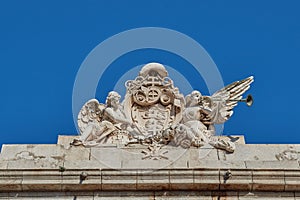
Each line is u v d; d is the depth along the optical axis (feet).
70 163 130.52
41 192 125.70
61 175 125.70
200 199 124.67
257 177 126.11
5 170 126.11
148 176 125.70
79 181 125.29
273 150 135.85
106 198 124.77
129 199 124.77
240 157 134.21
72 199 124.57
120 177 125.70
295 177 126.52
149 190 125.59
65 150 134.10
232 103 146.30
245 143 140.05
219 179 125.59
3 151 133.59
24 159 132.05
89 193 125.49
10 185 124.98
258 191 126.21
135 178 125.49
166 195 125.08
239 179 125.80
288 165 130.72
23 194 125.49
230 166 129.80
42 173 125.90
